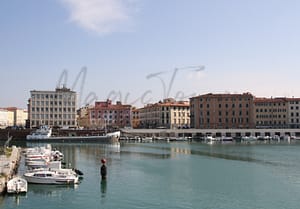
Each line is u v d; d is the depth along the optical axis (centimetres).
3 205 5138
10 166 7350
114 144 18300
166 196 5728
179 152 13412
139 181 6975
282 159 10881
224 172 8138
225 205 5200
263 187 6400
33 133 19975
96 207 5109
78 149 14812
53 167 7975
